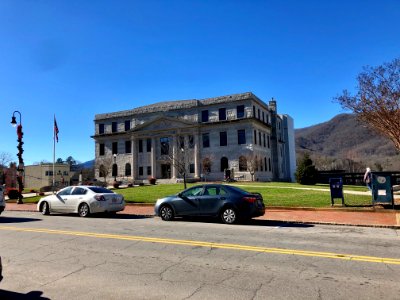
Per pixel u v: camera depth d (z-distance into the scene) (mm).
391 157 100250
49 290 5750
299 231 11453
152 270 6828
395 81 21656
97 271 6805
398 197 20250
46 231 11773
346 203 17953
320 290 5570
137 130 63312
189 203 14117
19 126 27250
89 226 13047
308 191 25672
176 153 58938
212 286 5836
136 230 11836
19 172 26859
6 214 18672
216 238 10133
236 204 13242
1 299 5367
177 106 60688
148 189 32594
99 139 67750
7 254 8359
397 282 5918
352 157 116312
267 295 5379
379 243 9297
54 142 38219
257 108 58406
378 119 22141
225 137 56281
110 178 65188
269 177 60344
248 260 7504
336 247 8773
